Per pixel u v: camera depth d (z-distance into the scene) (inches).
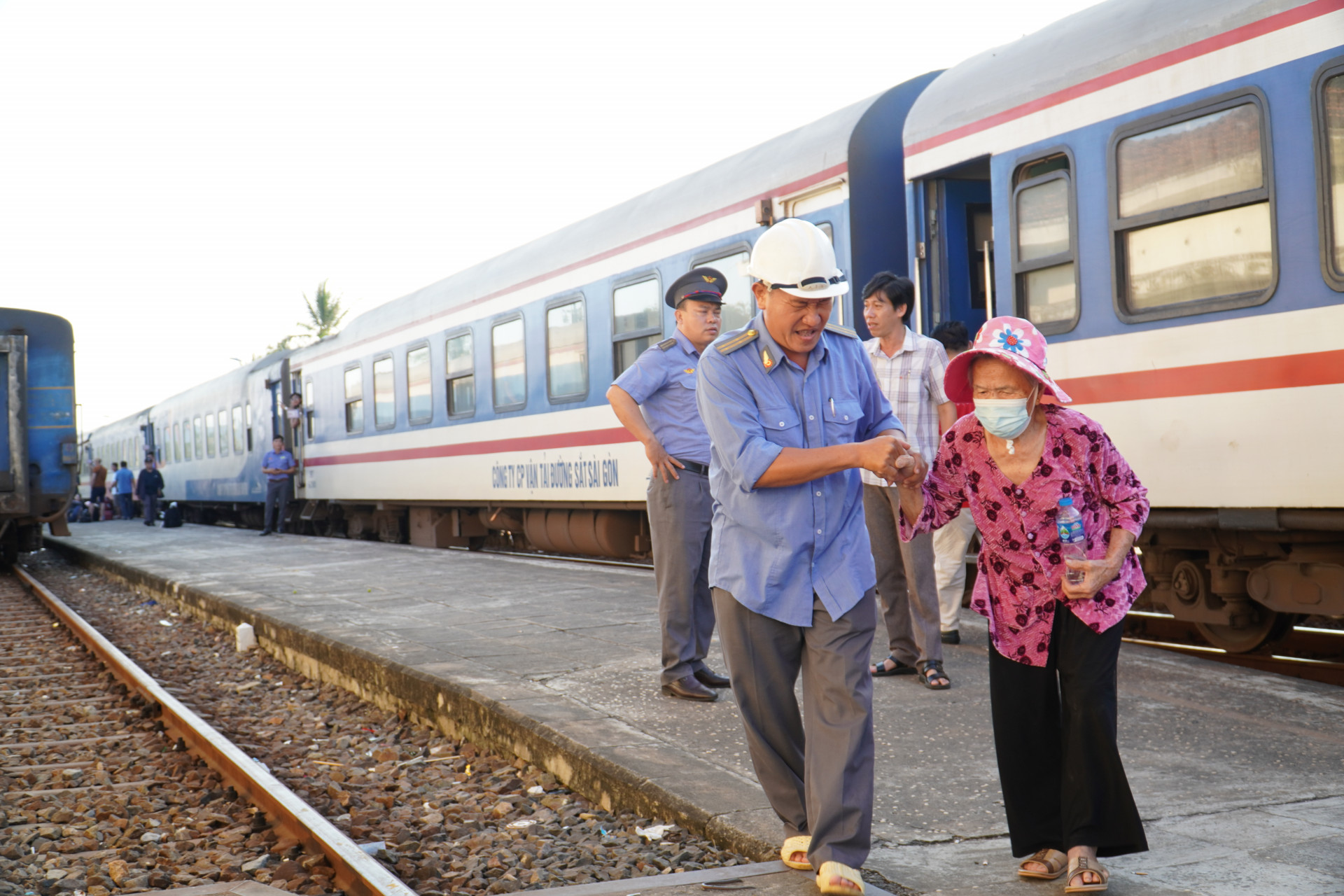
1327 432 215.5
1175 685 206.2
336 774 207.5
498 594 362.0
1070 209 263.4
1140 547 276.8
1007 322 117.3
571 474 460.8
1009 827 125.3
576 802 174.2
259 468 886.4
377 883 137.6
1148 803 146.0
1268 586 244.8
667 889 125.7
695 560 208.7
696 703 205.6
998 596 123.8
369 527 713.0
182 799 197.9
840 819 119.0
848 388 130.6
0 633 405.1
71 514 1343.5
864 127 322.7
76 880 156.5
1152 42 245.0
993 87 283.1
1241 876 121.0
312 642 296.0
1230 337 231.5
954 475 125.3
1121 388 253.9
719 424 124.3
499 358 515.2
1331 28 213.5
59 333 590.6
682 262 394.3
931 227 304.5
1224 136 231.8
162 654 356.5
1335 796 147.1
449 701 223.9
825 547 124.1
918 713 191.6
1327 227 214.7
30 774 214.8
